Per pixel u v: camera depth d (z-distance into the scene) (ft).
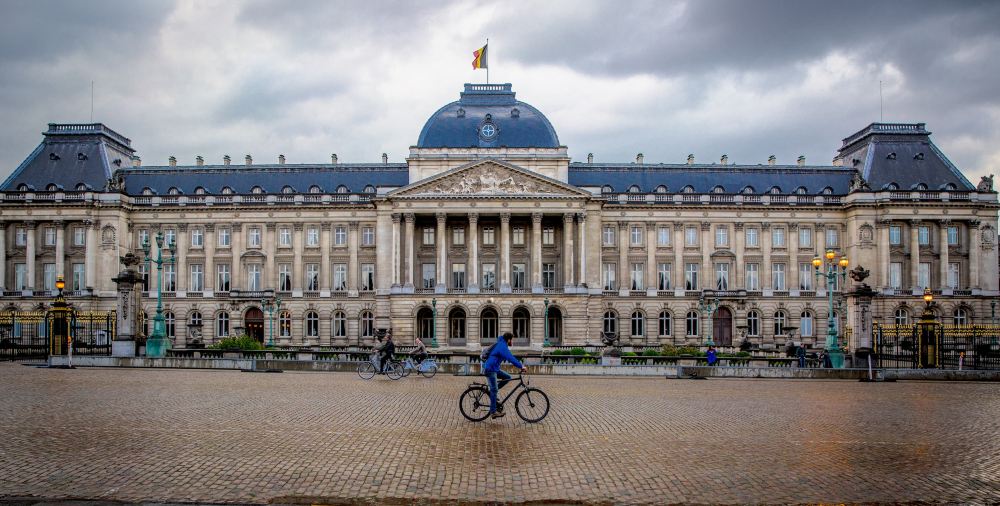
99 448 67.77
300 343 312.09
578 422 85.92
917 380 153.79
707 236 317.83
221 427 78.95
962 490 57.77
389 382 132.77
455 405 99.81
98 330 211.20
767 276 317.22
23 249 312.50
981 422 90.43
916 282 311.47
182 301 311.68
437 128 309.83
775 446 72.59
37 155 321.32
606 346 234.38
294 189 321.93
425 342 298.35
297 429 78.43
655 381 144.66
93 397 102.37
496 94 320.09
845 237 319.27
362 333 313.32
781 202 317.83
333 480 57.88
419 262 312.50
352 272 314.35
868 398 115.85
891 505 53.93
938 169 321.52
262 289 315.37
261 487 55.88
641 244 319.06
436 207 297.94
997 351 194.08
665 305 314.96
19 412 87.97
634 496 55.11
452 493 55.06
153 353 177.68
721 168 330.34
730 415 93.45
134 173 325.83
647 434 78.28
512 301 293.84
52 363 159.53
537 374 160.15
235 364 157.69
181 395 106.11
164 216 315.99
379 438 74.02
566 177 305.32
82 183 311.06
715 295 311.27
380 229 308.19
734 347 265.13
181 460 63.36
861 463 65.82
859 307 178.91
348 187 321.93
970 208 313.73
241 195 314.76
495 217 307.99
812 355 235.61
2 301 305.32
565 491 55.98
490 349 89.81
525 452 68.39
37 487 55.21
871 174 319.68
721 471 62.23
